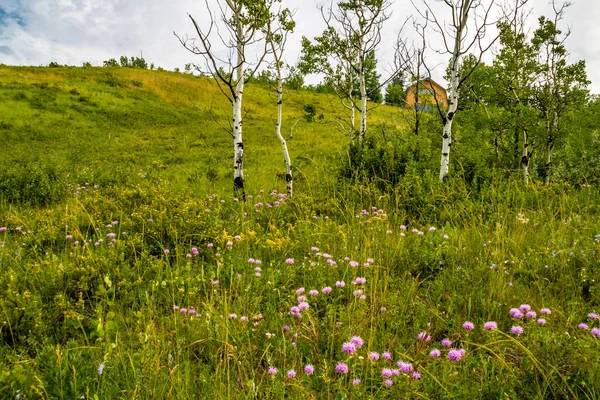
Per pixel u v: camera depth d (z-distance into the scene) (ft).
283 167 62.28
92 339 13.11
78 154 70.90
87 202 27.89
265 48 36.11
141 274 17.42
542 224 23.06
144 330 13.30
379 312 13.83
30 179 38.68
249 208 29.43
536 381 9.86
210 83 164.45
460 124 47.55
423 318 13.62
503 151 44.09
